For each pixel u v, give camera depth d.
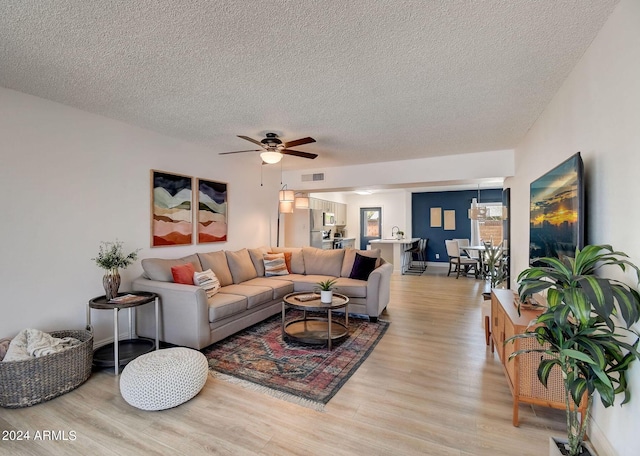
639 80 1.45
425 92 2.64
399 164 5.35
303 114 3.16
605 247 1.46
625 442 1.56
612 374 1.65
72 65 2.19
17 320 2.60
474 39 1.88
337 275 4.98
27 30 1.79
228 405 2.24
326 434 1.93
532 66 2.21
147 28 1.77
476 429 1.98
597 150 1.87
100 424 2.02
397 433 1.94
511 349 2.13
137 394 2.12
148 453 1.77
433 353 3.13
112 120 3.31
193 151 4.31
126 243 3.46
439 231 9.71
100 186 3.21
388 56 2.07
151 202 3.72
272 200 6.08
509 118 3.24
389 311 4.66
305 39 1.88
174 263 3.67
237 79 2.41
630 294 1.31
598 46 1.84
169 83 2.48
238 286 4.14
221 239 4.81
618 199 1.64
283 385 2.51
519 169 4.17
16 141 2.60
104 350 3.03
